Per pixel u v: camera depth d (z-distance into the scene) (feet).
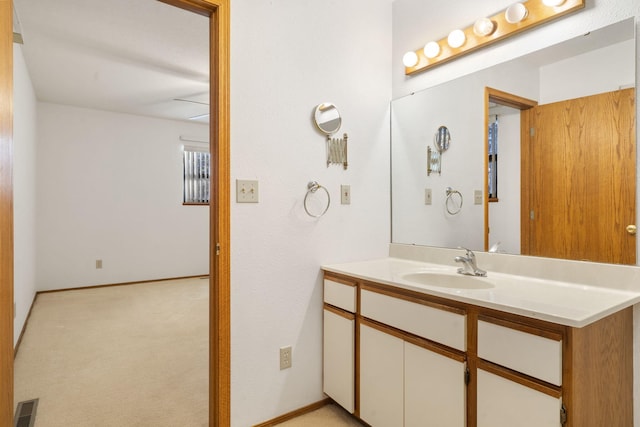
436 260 6.91
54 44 9.57
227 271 5.65
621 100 4.66
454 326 4.46
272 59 6.10
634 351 4.46
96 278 16.28
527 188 5.61
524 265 5.59
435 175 7.00
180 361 8.71
